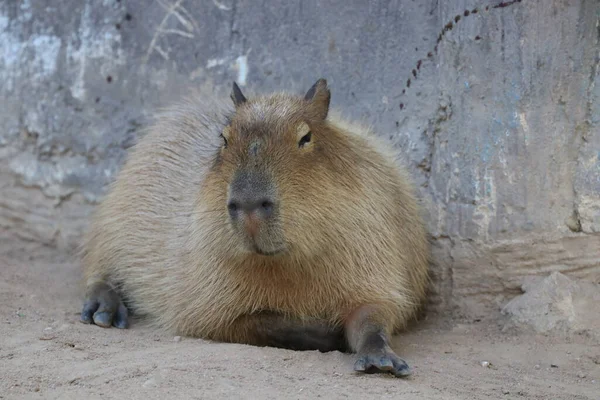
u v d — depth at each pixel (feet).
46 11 57.41
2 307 44.04
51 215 57.26
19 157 57.93
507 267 44.21
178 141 46.60
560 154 42.57
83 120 56.75
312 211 35.32
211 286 39.17
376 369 34.17
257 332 39.45
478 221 44.70
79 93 56.85
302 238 35.14
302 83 51.83
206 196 37.24
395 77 48.98
